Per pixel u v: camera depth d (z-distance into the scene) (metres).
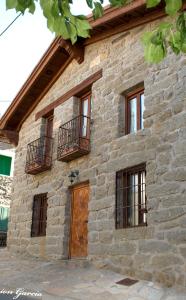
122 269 7.74
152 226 7.30
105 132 9.23
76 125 10.27
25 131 13.26
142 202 7.97
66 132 10.65
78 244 9.50
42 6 2.85
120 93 9.08
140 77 8.54
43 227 11.14
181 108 7.37
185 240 6.61
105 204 8.63
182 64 7.61
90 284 7.14
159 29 3.06
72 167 10.16
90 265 8.59
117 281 7.18
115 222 8.24
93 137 9.63
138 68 8.68
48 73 11.91
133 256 7.55
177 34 3.10
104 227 8.49
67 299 6.21
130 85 8.79
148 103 8.13
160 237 7.07
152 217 7.34
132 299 6.08
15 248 12.00
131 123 8.95
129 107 9.12
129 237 7.76
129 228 7.82
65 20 3.01
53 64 11.59
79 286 7.04
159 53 3.12
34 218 11.56
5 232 16.70
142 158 7.93
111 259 8.09
